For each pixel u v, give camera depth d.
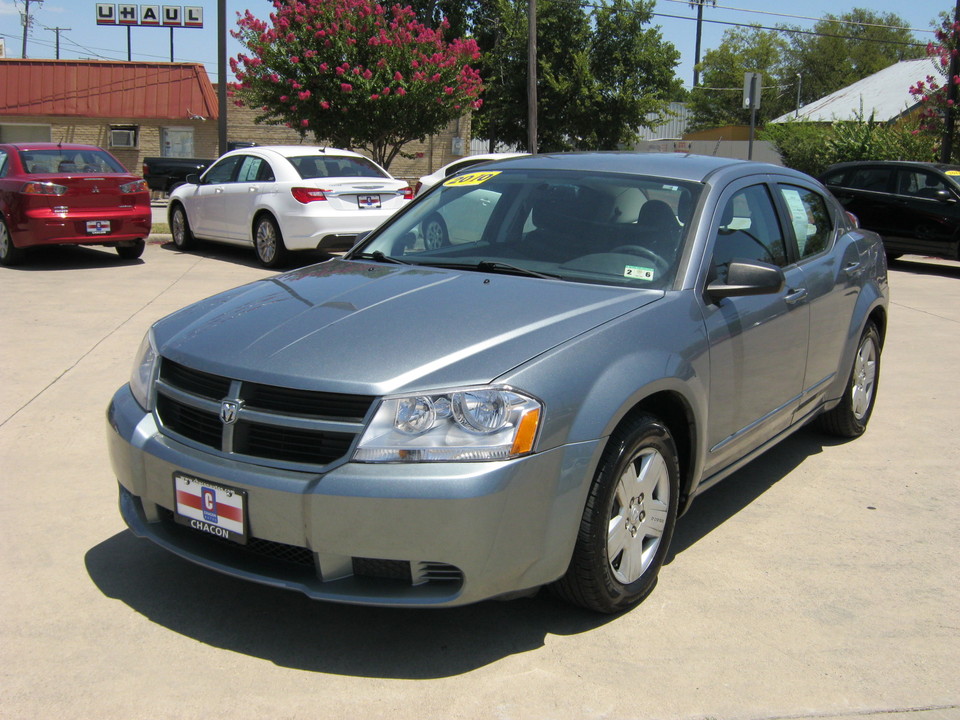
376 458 2.85
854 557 3.97
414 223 4.53
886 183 14.57
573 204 4.18
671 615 3.43
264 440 3.01
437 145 33.94
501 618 3.38
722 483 4.87
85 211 11.46
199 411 3.16
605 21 36.69
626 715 2.81
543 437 2.94
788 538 4.16
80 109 33.22
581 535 3.12
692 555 3.96
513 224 4.19
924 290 11.99
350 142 19.00
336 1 17.95
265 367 3.06
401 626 3.32
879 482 4.90
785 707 2.87
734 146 41.25
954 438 5.65
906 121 22.19
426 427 2.86
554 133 38.44
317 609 3.43
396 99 18.02
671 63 37.47
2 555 3.78
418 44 18.78
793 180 4.96
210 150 34.28
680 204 4.02
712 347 3.66
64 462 4.85
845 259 5.14
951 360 7.73
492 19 40.84
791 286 4.41
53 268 11.50
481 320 3.25
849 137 22.02
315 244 11.47
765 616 3.44
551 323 3.25
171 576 3.65
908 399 6.53
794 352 4.44
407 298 3.51
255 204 11.94
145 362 3.52
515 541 2.91
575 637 3.26
